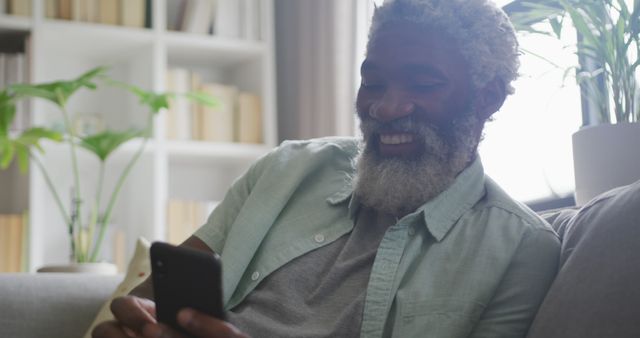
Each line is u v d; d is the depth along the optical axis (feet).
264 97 10.42
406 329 3.80
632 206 3.42
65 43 10.02
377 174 4.19
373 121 4.22
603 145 4.92
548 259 3.97
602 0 5.31
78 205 8.23
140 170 10.12
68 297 5.79
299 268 4.17
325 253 4.22
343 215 4.36
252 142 10.37
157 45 9.97
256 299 4.16
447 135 4.21
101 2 9.89
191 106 10.14
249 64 10.80
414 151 4.20
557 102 7.36
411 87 4.20
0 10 9.43
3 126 8.43
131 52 10.38
